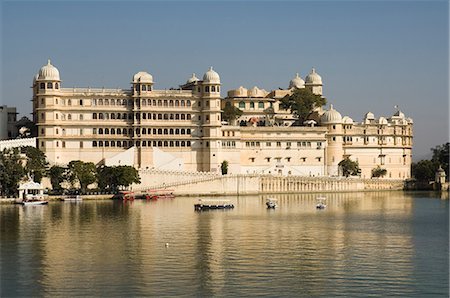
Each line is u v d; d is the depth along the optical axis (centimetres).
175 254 10856
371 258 10675
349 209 18450
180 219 15425
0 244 11769
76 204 19100
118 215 16088
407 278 9412
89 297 8500
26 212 16638
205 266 9975
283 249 11356
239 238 12488
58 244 11769
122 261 10325
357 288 8919
